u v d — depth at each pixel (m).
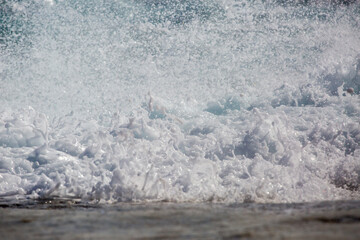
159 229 4.86
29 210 7.26
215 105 20.25
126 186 9.06
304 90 20.53
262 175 11.34
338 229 4.60
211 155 13.70
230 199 8.81
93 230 4.88
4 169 12.23
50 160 12.77
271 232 4.52
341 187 11.56
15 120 15.59
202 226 5.02
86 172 12.00
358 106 18.22
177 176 10.56
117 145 12.75
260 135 13.82
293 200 8.91
